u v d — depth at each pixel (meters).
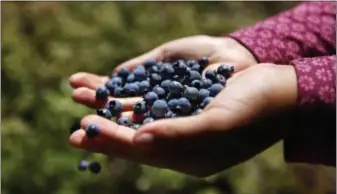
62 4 1.05
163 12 1.08
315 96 0.45
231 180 0.96
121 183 0.97
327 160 0.47
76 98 0.55
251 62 0.60
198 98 0.51
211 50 0.62
